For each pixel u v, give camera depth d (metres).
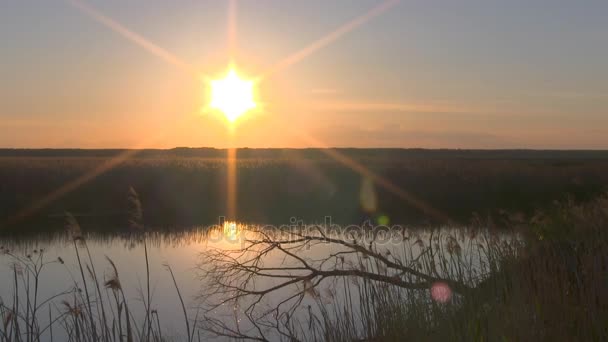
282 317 11.16
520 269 8.06
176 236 22.95
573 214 10.39
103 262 17.08
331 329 9.24
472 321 6.71
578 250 8.86
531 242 9.70
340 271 11.15
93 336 8.30
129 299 12.80
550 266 7.71
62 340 9.66
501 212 12.26
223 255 13.02
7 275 15.19
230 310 11.87
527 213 27.16
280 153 142.12
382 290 9.19
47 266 16.44
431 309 8.07
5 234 24.03
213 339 10.22
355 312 10.89
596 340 6.45
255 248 17.50
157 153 142.12
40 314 11.34
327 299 10.87
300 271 14.37
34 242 21.61
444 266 9.34
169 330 10.72
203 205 33.97
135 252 18.89
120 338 8.02
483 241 11.50
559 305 6.83
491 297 7.61
